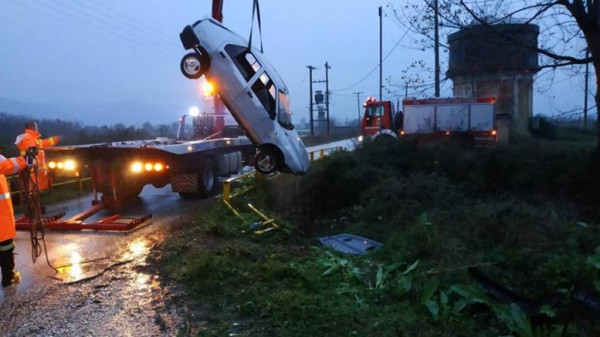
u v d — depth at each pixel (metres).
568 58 8.95
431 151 12.20
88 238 7.63
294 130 11.95
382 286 5.09
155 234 7.85
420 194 9.20
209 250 6.44
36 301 5.00
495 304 4.40
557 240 6.19
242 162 15.36
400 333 4.06
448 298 4.62
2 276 5.52
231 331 4.16
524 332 3.91
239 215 8.72
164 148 10.06
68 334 4.25
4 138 15.75
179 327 4.30
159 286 5.33
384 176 10.73
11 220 5.52
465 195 10.43
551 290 4.63
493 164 11.61
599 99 9.34
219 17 12.46
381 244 7.26
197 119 15.80
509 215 6.88
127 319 4.52
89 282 5.55
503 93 12.16
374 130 24.02
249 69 10.50
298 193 10.84
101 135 21.50
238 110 10.51
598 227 6.64
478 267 5.28
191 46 10.09
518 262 5.36
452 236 6.43
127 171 10.06
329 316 4.32
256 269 5.59
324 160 11.61
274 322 4.29
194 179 11.30
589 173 10.16
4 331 4.34
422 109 19.91
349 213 10.11
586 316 4.29
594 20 8.70
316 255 6.30
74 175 10.20
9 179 10.59
